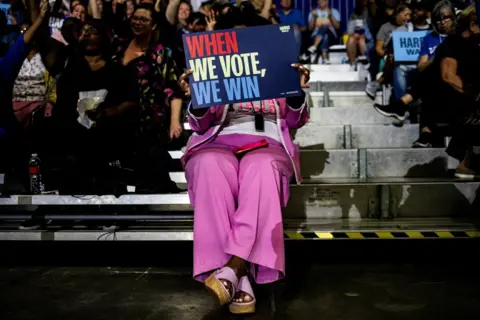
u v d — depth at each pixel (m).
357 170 4.02
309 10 7.94
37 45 4.08
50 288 2.89
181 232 3.21
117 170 3.36
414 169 4.03
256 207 2.54
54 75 4.05
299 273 3.08
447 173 4.03
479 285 2.84
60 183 3.40
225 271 2.46
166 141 4.00
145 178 3.39
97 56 3.64
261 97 2.70
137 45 4.25
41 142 3.55
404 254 3.43
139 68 3.97
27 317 2.48
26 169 3.60
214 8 5.15
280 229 2.57
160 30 4.42
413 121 4.83
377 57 5.95
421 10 5.50
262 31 2.69
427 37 4.80
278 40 2.70
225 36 2.68
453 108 4.05
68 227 3.37
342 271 3.11
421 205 3.58
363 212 3.57
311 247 3.51
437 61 4.18
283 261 2.57
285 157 2.74
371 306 2.56
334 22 7.08
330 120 4.84
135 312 2.54
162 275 3.11
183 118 4.41
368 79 5.92
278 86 2.70
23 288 2.90
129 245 3.67
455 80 4.03
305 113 2.88
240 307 2.48
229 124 2.87
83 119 3.48
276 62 2.70
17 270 3.22
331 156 4.02
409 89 4.97
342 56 7.11
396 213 3.55
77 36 3.77
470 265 3.20
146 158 3.44
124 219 3.27
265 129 2.85
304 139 4.46
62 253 3.55
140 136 3.53
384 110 4.62
